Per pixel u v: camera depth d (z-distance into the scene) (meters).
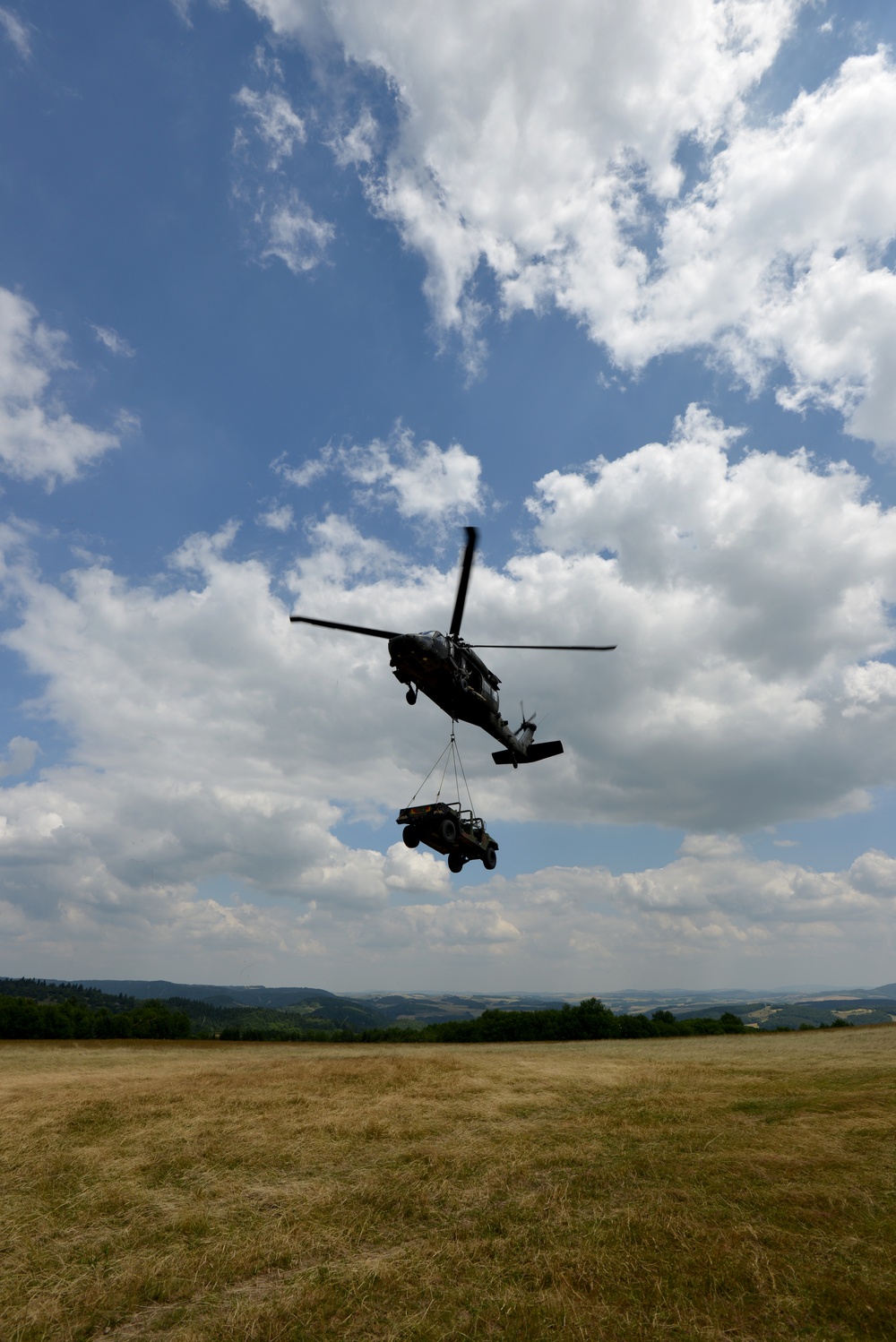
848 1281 6.04
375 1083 19.19
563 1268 6.68
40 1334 5.98
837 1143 10.61
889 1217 7.41
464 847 17.41
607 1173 9.90
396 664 15.84
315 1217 8.61
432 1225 8.27
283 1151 11.83
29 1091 18.25
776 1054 27.69
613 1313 5.76
